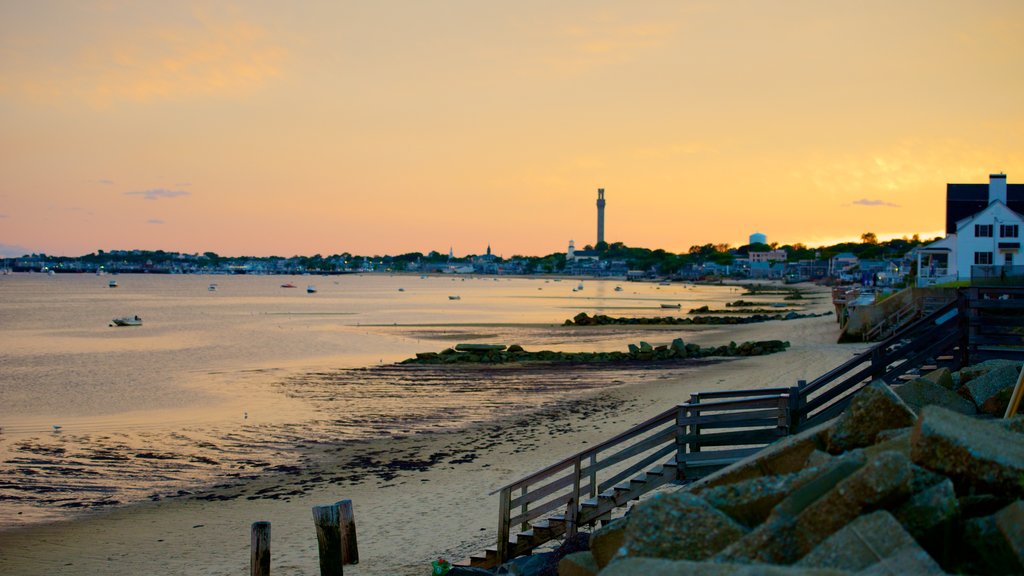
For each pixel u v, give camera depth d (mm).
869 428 8391
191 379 41969
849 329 50594
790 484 6844
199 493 20938
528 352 49844
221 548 16750
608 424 27141
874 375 15141
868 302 58031
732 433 13547
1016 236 61438
